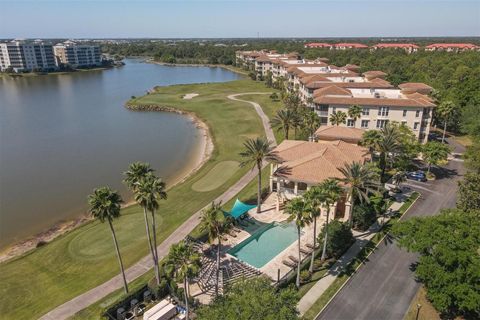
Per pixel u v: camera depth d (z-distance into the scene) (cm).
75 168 9419
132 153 10538
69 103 17262
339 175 6066
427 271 3944
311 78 12862
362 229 5834
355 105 9025
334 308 4247
